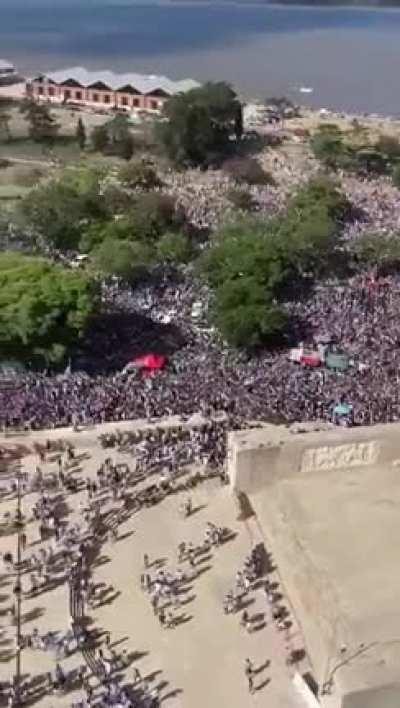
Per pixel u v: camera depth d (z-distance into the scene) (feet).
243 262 321.32
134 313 309.83
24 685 161.68
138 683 163.32
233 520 204.54
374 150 560.20
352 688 146.61
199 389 255.50
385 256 360.48
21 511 204.23
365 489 193.06
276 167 527.81
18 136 588.91
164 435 232.53
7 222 387.96
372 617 158.20
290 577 176.76
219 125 546.26
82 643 170.40
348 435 199.72
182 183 489.67
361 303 325.62
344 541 176.04
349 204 438.81
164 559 192.65
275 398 251.39
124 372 268.00
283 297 329.52
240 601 182.29
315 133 588.09
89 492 211.00
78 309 271.90
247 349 286.46
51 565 189.37
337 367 275.39
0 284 271.69
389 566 169.37
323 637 163.12
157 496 211.41
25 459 223.30
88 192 394.11
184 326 302.86
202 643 172.86
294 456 198.59
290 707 160.25
